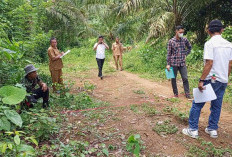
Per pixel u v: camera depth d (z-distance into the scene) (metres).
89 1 14.34
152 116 4.42
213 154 3.14
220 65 3.36
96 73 9.86
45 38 7.29
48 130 3.35
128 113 4.58
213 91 3.33
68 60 14.56
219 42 3.33
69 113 4.50
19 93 2.27
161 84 7.49
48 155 2.94
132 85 7.24
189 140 3.50
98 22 19.70
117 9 11.96
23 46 4.82
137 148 2.87
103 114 4.49
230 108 5.09
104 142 3.39
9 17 7.04
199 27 11.87
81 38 19.47
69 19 15.62
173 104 5.23
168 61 5.57
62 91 5.24
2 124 2.33
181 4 10.69
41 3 10.98
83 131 3.69
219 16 11.28
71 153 2.94
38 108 4.33
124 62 12.51
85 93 5.94
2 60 3.43
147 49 11.88
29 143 3.17
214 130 3.63
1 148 2.10
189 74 8.56
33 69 4.16
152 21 10.95
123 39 17.72
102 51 8.42
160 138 3.56
